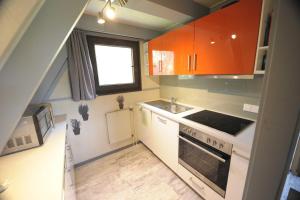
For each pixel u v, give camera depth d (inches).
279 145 21.0
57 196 26.2
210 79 73.1
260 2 37.9
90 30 72.9
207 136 51.1
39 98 66.6
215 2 63.0
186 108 81.7
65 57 71.0
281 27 16.3
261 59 42.1
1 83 20.1
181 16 62.0
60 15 22.5
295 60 18.9
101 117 88.3
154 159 89.1
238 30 44.0
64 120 67.4
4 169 34.2
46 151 41.8
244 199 20.8
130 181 72.1
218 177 50.1
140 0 47.8
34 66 21.8
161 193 64.6
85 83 74.9
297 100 20.6
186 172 64.9
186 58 64.6
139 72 99.2
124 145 102.0
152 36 93.6
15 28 15.0
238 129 50.3
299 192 51.0
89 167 83.0
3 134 21.0
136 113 102.1
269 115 18.2
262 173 20.7
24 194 26.8
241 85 60.4
